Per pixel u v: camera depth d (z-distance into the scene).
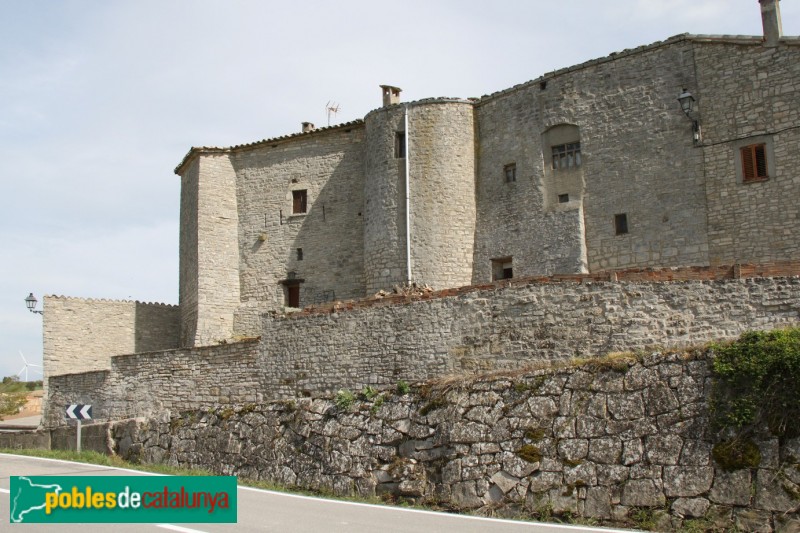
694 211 23.95
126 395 27.16
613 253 25.38
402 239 28.41
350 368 20.88
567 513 14.14
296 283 32.66
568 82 27.06
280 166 33.78
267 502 14.72
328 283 31.73
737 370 13.30
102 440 24.12
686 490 13.15
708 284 16.08
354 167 32.12
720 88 23.86
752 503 12.48
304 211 33.00
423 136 28.83
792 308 15.09
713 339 15.71
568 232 26.23
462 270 28.09
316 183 32.84
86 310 34.16
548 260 26.58
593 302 17.25
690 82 24.45
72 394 29.62
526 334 17.98
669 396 13.91
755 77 23.25
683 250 24.00
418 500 16.06
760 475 12.55
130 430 23.28
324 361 21.45
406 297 20.17
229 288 33.53
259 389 22.83
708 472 13.03
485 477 15.38
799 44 22.56
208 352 24.52
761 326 15.33
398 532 11.61
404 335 20.00
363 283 30.89
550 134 27.39
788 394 12.74
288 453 18.98
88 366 33.78
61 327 33.31
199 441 21.27
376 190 29.30
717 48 24.05
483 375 17.09
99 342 34.25
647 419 14.01
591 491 14.07
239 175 34.62
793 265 15.45
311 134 33.19
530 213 27.28
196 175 34.22
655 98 25.11
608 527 13.25
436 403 16.83
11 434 28.95
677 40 24.81
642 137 25.23
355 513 13.57
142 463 22.28
